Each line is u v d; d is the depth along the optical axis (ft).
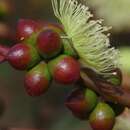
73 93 0.66
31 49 0.64
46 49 0.64
